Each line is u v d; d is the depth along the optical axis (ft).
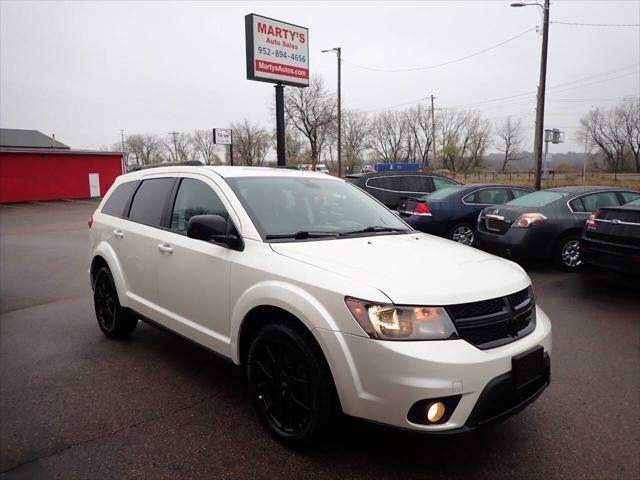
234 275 9.72
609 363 13.07
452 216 30.09
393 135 261.03
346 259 8.89
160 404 10.78
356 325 7.56
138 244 13.01
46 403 10.85
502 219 25.55
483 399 7.44
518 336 8.30
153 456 8.75
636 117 210.18
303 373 8.57
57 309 19.12
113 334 15.10
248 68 47.60
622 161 221.25
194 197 11.84
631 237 18.88
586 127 225.35
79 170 101.19
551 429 9.66
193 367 12.91
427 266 8.72
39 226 54.95
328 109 174.60
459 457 8.71
